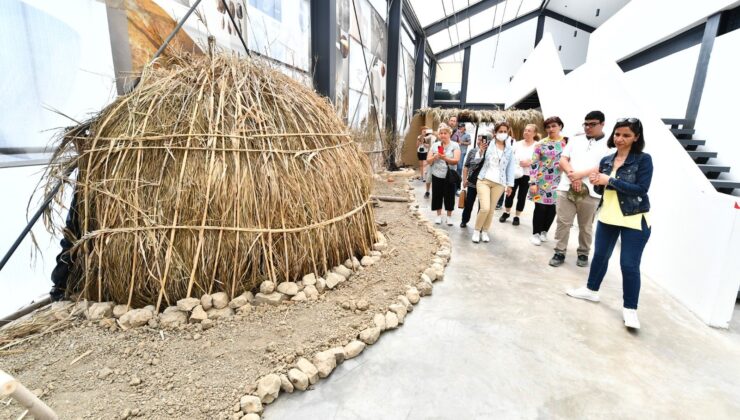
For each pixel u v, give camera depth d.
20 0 2.13
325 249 2.97
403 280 3.17
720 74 5.32
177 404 1.64
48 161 2.38
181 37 3.37
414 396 1.89
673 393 1.98
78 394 1.65
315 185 2.89
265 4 4.79
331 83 6.46
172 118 2.46
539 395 1.93
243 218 2.46
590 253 4.36
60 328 2.14
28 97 2.23
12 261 2.29
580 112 5.90
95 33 2.59
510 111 11.08
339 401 1.83
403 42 12.95
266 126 2.69
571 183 3.61
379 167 9.98
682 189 3.30
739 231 2.63
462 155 7.04
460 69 20.19
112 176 2.32
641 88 7.69
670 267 3.37
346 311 2.57
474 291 3.21
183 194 2.31
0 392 0.84
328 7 6.11
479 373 2.09
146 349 2.00
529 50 18.17
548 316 2.79
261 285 2.52
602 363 2.23
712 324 2.75
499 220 5.90
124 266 2.29
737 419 1.80
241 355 2.01
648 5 7.32
